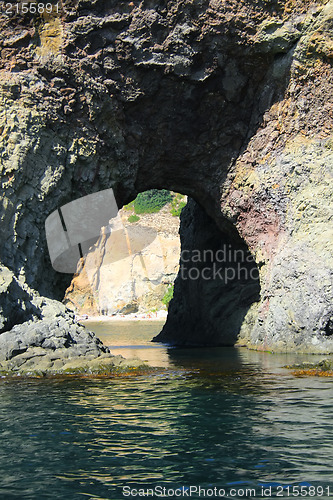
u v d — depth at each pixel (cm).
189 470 582
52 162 1692
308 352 1719
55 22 1733
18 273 1562
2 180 1586
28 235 1620
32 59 1714
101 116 1798
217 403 916
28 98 1659
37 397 970
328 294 1709
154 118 1917
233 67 1891
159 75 1834
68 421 791
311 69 1861
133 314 5794
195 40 1819
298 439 691
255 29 1833
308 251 1794
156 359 1642
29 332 1322
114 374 1242
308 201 1847
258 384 1118
